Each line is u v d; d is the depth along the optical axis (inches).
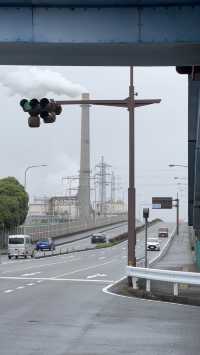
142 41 594.2
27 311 724.0
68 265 1975.9
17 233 3762.3
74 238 5024.6
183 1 583.8
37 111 746.2
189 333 564.7
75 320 646.5
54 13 596.1
